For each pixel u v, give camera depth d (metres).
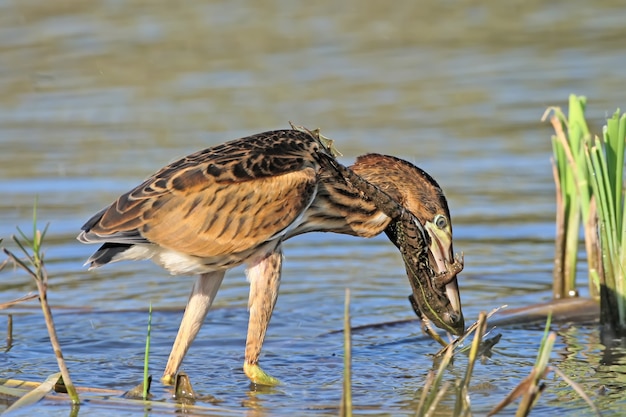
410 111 20.78
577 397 9.58
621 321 11.80
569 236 12.94
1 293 13.27
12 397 9.71
